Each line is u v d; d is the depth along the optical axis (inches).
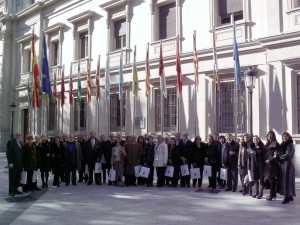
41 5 999.6
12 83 1136.2
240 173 402.0
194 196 394.0
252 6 570.3
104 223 276.8
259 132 545.0
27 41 1082.7
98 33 826.8
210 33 616.1
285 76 524.1
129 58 749.3
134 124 719.7
